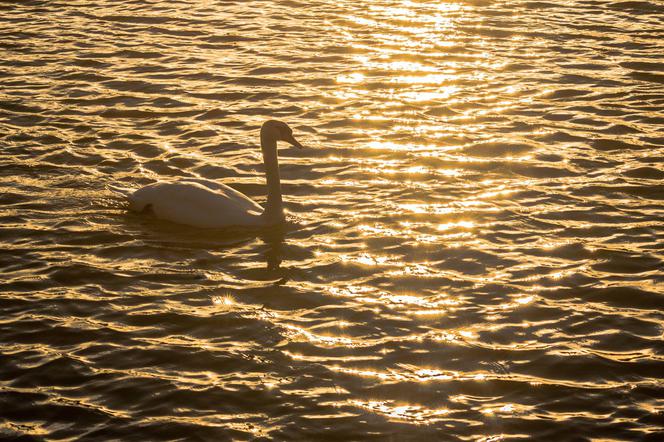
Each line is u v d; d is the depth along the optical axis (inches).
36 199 621.9
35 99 793.6
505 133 733.9
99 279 528.7
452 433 402.3
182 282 527.2
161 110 778.2
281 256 556.7
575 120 759.1
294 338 472.4
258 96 808.9
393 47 926.4
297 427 405.1
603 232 585.6
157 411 416.2
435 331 479.8
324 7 1064.2
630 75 853.2
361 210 614.2
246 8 1064.8
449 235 581.0
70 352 459.2
